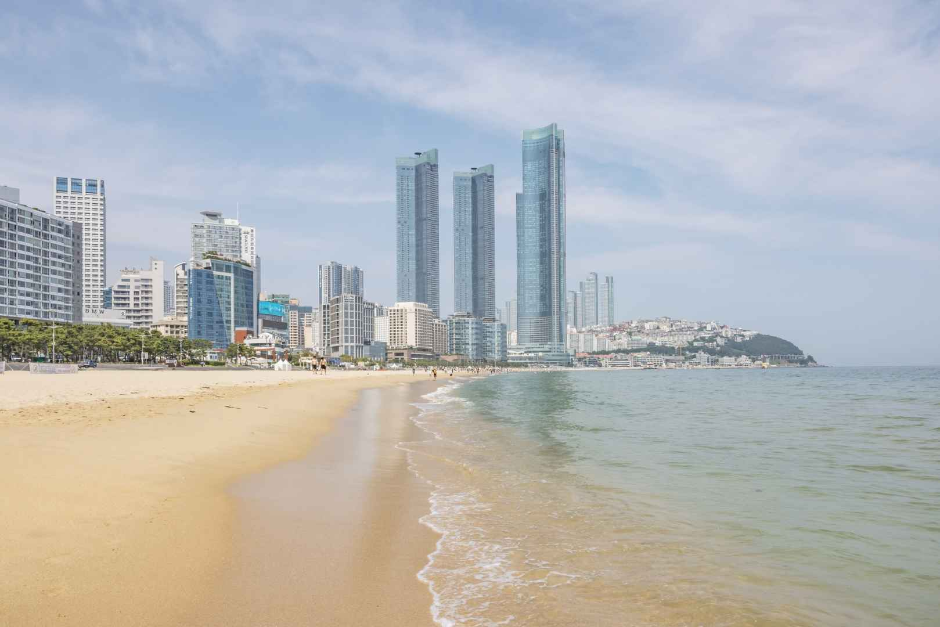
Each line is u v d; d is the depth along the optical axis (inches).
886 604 338.6
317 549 410.3
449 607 323.0
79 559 347.3
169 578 337.7
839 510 543.2
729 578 375.9
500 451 900.6
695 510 541.0
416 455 856.3
